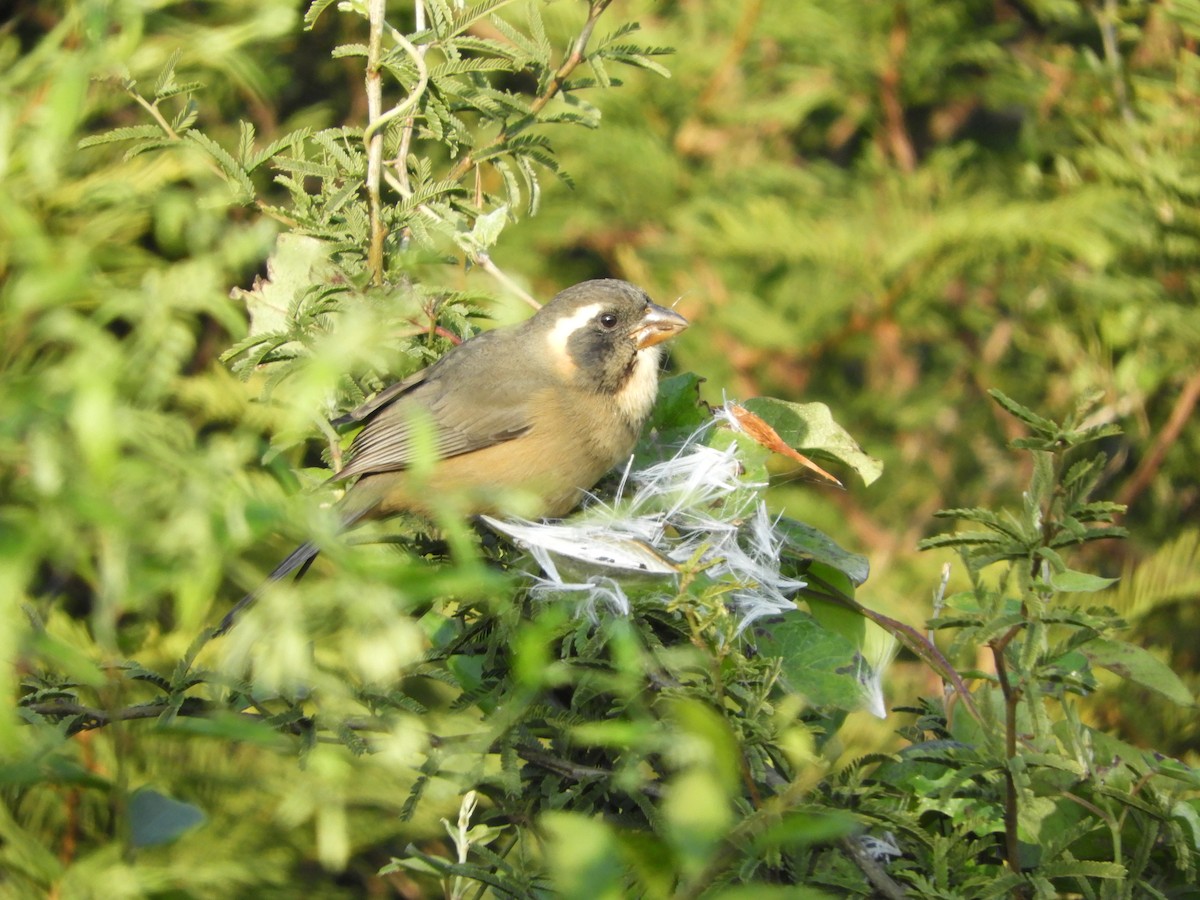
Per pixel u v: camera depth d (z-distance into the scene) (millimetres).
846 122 13930
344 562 3357
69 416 3123
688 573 5199
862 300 12711
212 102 11789
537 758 5688
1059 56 13555
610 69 12445
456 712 6031
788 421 7461
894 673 11266
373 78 7289
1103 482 13055
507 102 7504
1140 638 11844
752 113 13070
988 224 12188
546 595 5984
